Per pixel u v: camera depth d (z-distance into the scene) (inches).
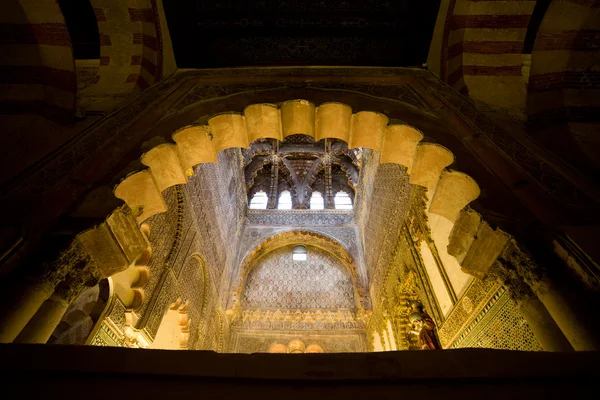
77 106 155.0
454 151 132.3
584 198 108.0
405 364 63.4
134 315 172.4
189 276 251.1
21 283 84.5
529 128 147.9
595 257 87.6
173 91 168.7
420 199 217.0
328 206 444.8
